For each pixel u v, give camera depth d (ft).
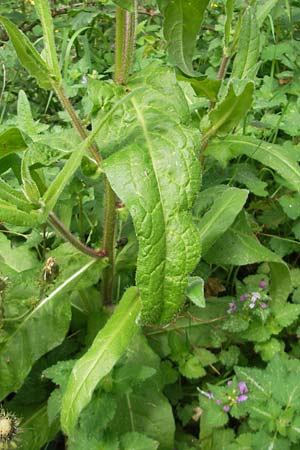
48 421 1.50
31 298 1.49
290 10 2.52
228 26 1.66
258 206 2.05
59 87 1.33
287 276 1.69
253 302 1.68
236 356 1.70
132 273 1.76
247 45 1.57
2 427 1.32
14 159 1.46
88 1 2.79
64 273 1.55
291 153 1.99
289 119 2.14
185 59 1.52
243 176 1.91
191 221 1.08
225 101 1.49
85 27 2.48
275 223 1.99
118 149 1.16
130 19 1.28
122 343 1.28
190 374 1.65
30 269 1.55
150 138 1.13
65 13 2.83
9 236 1.93
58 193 1.17
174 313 1.10
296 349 1.76
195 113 1.84
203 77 1.53
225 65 1.74
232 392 1.54
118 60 1.30
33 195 1.21
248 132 2.08
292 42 2.40
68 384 1.28
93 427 1.32
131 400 1.51
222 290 1.92
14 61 2.52
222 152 1.73
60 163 1.79
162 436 1.49
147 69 1.30
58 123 2.43
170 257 1.07
